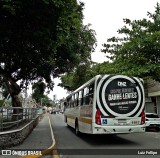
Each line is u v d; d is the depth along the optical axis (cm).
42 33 1292
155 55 2241
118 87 1451
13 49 1505
